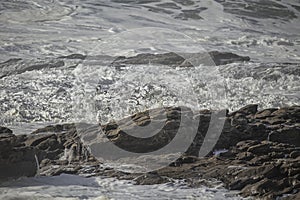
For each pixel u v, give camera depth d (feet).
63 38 311.68
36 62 246.88
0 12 364.38
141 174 106.01
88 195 91.71
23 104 185.26
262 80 236.22
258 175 102.83
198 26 365.61
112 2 410.11
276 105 200.95
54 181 100.07
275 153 115.24
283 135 125.08
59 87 206.80
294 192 97.71
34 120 170.09
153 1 417.28
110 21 360.28
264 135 124.98
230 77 237.45
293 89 229.25
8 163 98.84
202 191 98.07
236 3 424.05
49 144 122.93
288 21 396.98
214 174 105.19
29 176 102.22
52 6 388.98
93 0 411.54
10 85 211.00
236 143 121.39
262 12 410.11
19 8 376.68
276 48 327.88
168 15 385.70
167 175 106.01
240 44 329.93
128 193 94.79
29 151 102.63
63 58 257.75
